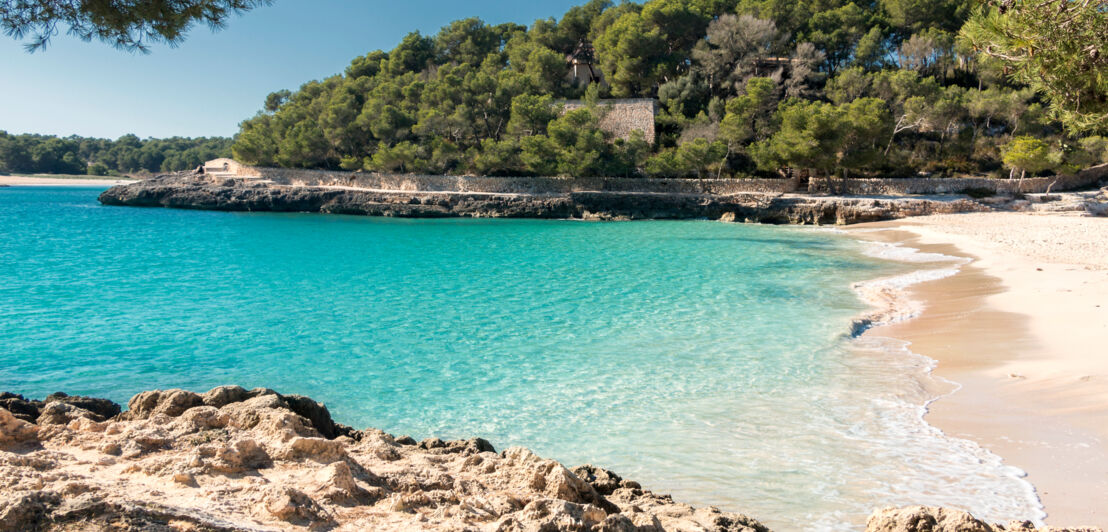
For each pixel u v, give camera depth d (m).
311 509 5.28
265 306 26.38
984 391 13.91
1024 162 67.12
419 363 18.09
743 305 24.53
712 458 11.23
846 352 17.72
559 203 74.56
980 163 75.94
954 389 14.21
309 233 59.66
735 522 6.82
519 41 114.00
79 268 38.12
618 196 72.81
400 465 7.26
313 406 9.82
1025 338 17.91
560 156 75.56
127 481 5.66
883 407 13.34
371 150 94.56
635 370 16.70
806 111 68.00
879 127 66.31
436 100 91.25
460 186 82.75
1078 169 65.38
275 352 19.48
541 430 13.03
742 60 90.19
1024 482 9.67
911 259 36.53
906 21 95.19
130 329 22.52
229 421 7.70
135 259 41.97
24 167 196.50
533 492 6.52
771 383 15.23
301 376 17.16
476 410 14.35
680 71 98.75
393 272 35.47
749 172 77.81
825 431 12.19
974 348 17.39
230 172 102.44
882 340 18.98
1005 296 23.91
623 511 6.60
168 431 7.32
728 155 79.94
